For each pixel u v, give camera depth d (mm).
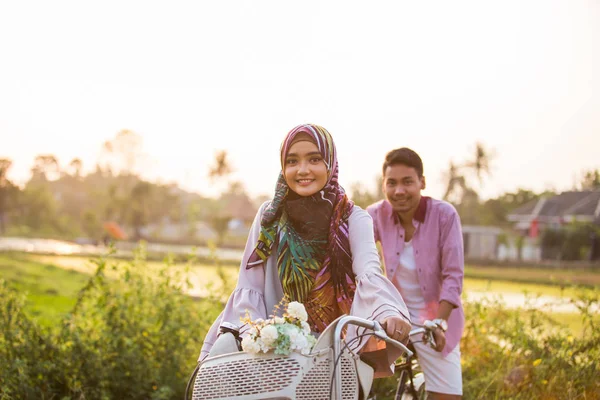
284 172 2836
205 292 7125
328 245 2816
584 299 5996
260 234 2887
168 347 5516
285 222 2859
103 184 161375
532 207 60969
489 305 6602
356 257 2779
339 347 2314
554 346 5684
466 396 5285
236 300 2850
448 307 4051
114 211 96875
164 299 5793
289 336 2293
